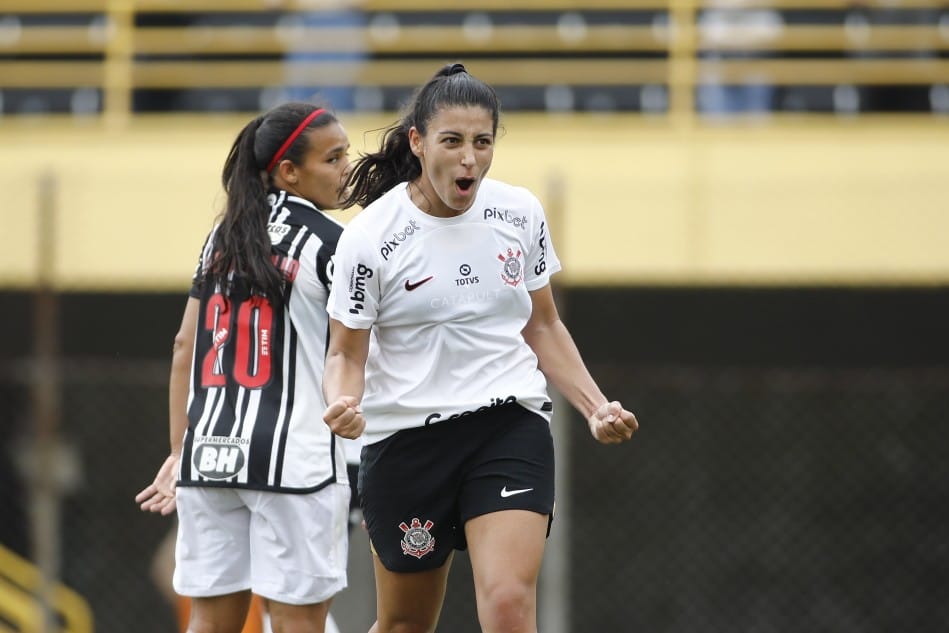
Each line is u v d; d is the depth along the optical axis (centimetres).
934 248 3341
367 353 1462
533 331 1538
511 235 1458
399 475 1480
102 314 3425
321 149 1630
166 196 3500
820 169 3553
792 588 3538
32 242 3238
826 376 3334
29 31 4003
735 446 3559
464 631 3453
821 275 3334
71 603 3077
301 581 1552
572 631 3559
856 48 3847
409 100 1508
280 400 1564
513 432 1462
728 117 3806
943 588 3506
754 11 3928
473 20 4119
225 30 4016
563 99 3962
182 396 1666
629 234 3438
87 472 3644
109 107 3731
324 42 3934
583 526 3569
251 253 1577
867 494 3538
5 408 3581
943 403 3522
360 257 1424
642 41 3894
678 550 3562
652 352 3481
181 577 1594
